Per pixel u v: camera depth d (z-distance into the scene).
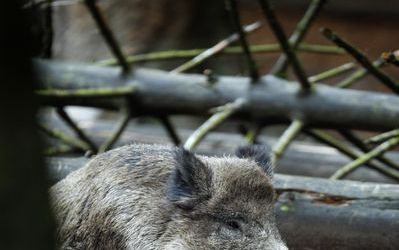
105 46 20.45
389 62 9.56
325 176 14.41
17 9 3.24
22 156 3.34
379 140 12.25
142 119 20.19
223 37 24.05
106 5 22.48
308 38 31.50
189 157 8.57
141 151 9.13
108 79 13.57
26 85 3.32
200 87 13.52
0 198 3.29
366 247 9.09
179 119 22.55
